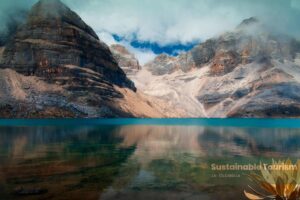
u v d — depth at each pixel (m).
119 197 16.31
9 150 37.00
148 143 48.41
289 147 42.97
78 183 19.34
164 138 59.38
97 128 93.50
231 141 53.31
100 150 38.34
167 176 21.91
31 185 18.58
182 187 18.59
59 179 20.44
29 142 47.91
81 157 31.61
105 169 24.64
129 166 26.31
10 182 19.33
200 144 47.41
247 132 82.38
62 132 73.31
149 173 23.09
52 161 28.48
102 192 17.20
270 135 70.06
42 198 15.80
